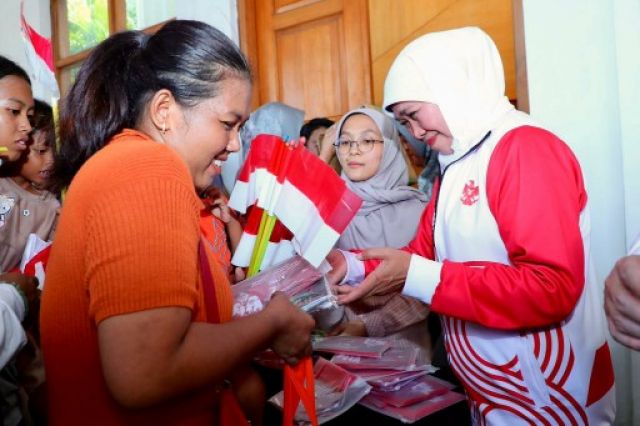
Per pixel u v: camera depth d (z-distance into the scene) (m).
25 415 0.87
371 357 1.11
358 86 2.36
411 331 1.53
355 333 1.40
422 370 1.06
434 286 0.91
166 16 3.04
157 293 0.50
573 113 1.67
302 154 0.94
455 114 0.99
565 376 0.94
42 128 1.69
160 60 0.67
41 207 1.69
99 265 0.51
